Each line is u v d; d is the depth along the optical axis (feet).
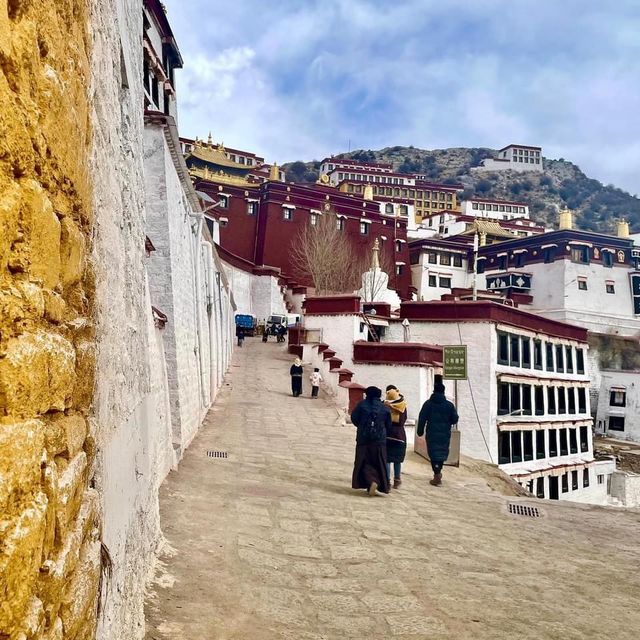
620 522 33.96
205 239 57.98
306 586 19.04
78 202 7.73
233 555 20.65
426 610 18.17
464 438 74.43
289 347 112.27
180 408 35.60
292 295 165.78
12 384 4.96
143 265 19.44
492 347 74.95
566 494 95.86
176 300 36.04
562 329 98.99
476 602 19.29
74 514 7.03
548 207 585.63
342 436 53.62
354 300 78.95
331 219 182.29
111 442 10.44
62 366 6.43
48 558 5.85
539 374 88.58
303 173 605.73
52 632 5.90
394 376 67.87
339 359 75.97
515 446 80.89
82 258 7.91
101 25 10.48
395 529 27.20
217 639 14.48
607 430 157.07
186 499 26.91
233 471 34.94
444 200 364.99
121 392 12.21
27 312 5.44
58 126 6.50
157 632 14.24
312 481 35.32
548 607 19.52
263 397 71.87
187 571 18.45
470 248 221.87
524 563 24.32
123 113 14.78
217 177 189.37
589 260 194.70
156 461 22.41
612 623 18.67
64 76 6.91
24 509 5.15
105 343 10.15
